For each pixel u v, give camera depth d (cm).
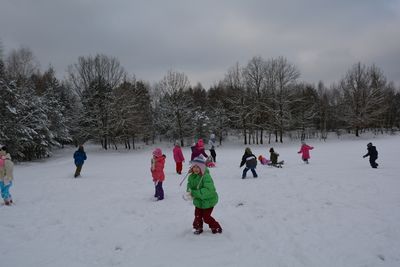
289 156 2584
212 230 643
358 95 5531
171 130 5103
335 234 609
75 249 588
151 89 7194
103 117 4544
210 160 1930
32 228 722
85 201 1003
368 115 5512
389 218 692
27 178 1647
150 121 5466
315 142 4872
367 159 2100
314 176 1328
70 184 1371
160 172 991
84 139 4891
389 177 1234
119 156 3525
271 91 5222
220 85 7112
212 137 2198
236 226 683
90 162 2797
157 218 775
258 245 573
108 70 4822
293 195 966
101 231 689
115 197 1054
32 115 3312
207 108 5606
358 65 5566
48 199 1050
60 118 4316
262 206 847
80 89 4831
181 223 724
